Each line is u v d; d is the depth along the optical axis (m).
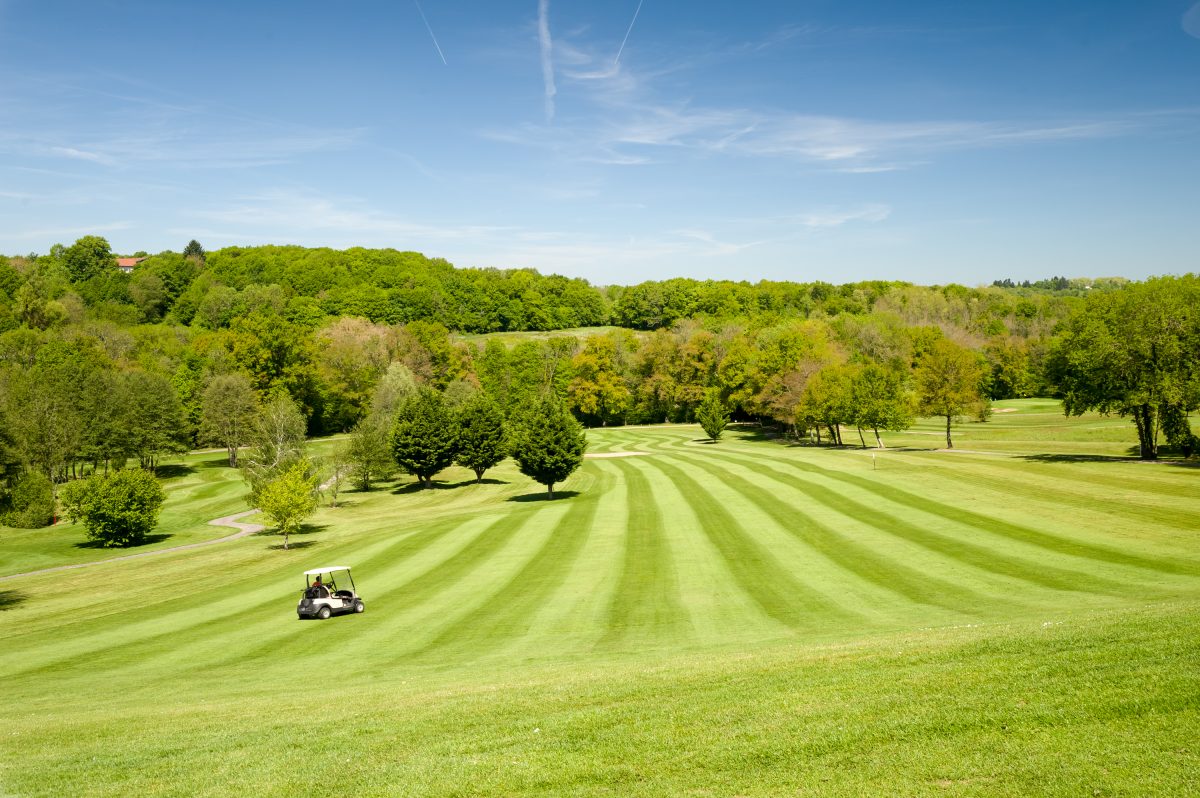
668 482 64.50
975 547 35.38
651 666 19.45
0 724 18.61
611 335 151.50
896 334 135.00
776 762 10.91
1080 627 17.05
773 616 27.58
